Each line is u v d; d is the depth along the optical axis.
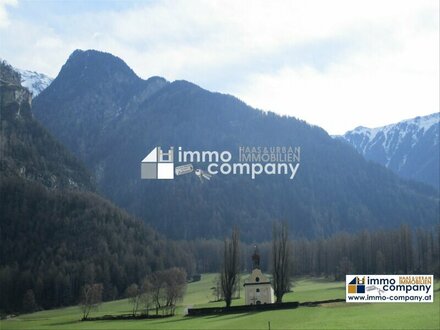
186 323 102.94
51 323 127.50
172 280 163.50
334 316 96.44
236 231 129.12
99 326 111.69
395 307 104.69
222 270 127.50
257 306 116.25
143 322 113.50
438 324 81.25
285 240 129.25
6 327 124.81
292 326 87.50
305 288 177.25
